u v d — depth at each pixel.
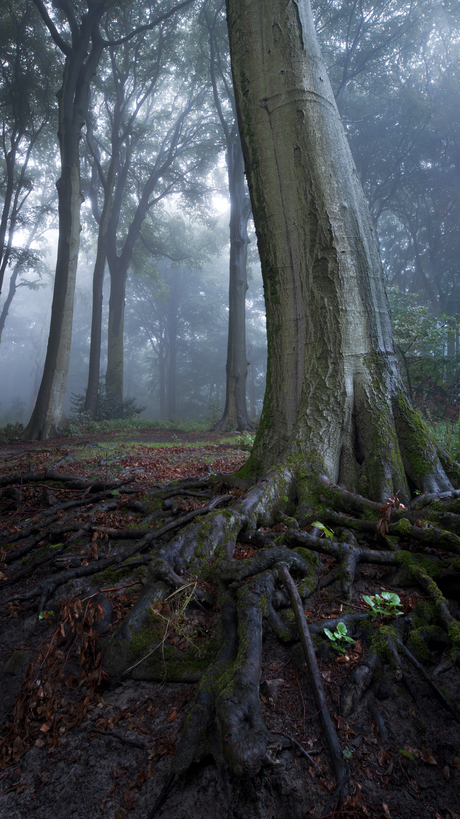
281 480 3.66
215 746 1.82
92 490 5.23
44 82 21.69
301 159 4.18
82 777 1.97
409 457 3.78
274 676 2.15
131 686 2.36
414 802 1.64
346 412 3.93
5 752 2.16
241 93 4.56
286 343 4.35
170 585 2.68
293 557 2.68
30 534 4.25
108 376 26.84
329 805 1.63
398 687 2.05
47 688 2.31
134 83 23.47
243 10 4.52
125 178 25.59
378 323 4.15
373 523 3.06
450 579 2.59
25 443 14.81
